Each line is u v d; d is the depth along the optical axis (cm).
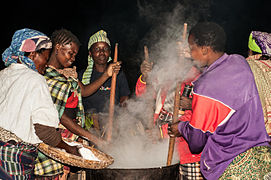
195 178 204
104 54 266
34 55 170
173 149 205
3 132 158
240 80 165
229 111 165
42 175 193
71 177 262
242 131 167
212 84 166
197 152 185
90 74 273
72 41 204
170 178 199
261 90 175
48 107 160
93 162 175
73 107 213
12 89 160
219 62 173
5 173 161
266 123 177
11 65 169
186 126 183
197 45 175
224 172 172
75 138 216
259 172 167
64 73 211
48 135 161
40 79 163
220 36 174
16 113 158
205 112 168
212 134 170
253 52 199
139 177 190
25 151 164
